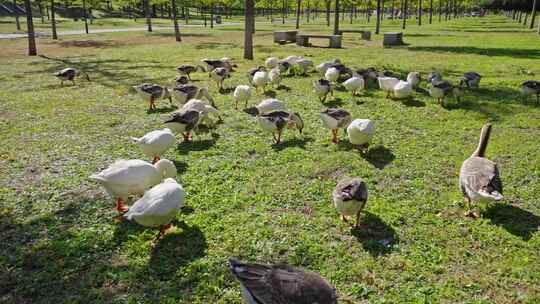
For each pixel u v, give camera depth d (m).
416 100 6.57
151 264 2.66
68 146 4.77
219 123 5.54
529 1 26.34
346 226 3.07
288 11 50.75
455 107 6.17
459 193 3.56
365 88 7.45
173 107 6.41
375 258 2.70
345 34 19.77
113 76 9.02
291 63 8.87
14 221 3.20
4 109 6.30
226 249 2.81
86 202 3.48
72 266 2.66
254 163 4.25
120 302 2.33
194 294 2.39
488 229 3.01
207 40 17.31
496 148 4.57
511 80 7.97
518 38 16.62
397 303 2.30
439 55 11.66
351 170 4.05
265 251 2.79
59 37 18.92
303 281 1.93
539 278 2.49
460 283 2.46
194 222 3.12
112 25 28.31
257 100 6.71
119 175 3.06
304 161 4.28
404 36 18.36
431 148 4.61
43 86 8.02
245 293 1.97
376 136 4.98
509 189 3.62
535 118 5.62
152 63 10.84
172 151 4.57
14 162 4.31
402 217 3.17
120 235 2.99
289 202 3.45
